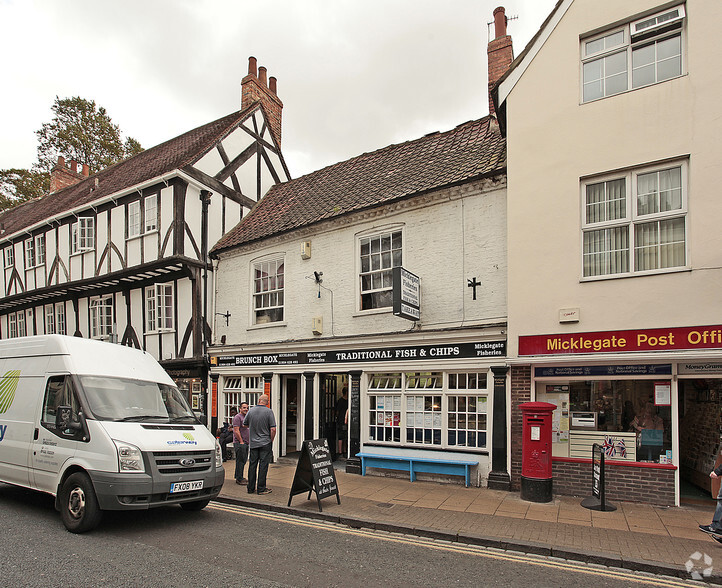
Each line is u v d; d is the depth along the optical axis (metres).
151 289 14.80
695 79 7.38
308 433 11.17
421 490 8.41
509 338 8.43
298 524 6.61
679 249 7.38
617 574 4.91
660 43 7.85
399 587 4.47
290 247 12.24
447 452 9.09
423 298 9.77
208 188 14.30
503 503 7.46
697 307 7.02
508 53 11.45
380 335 10.02
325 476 7.33
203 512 7.17
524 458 7.76
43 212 20.09
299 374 11.60
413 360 9.62
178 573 4.70
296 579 4.62
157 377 7.76
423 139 12.67
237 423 9.22
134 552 5.29
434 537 6.04
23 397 7.38
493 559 5.29
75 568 4.79
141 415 6.81
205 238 14.04
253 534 6.07
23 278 18.77
